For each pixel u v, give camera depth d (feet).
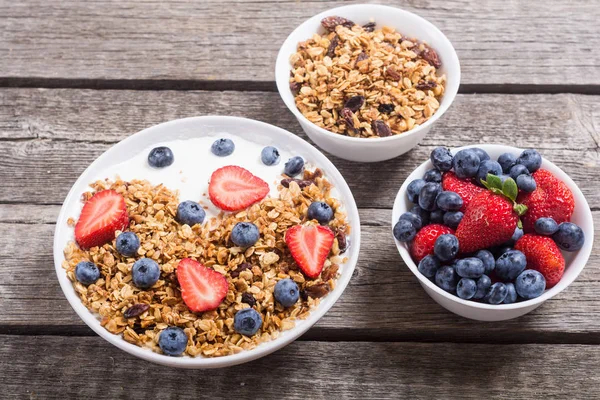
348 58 2.62
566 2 2.94
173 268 2.29
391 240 2.54
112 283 2.28
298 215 2.40
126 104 2.77
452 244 2.24
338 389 2.37
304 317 2.27
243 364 2.39
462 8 2.93
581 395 2.35
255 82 2.81
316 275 2.31
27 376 2.39
